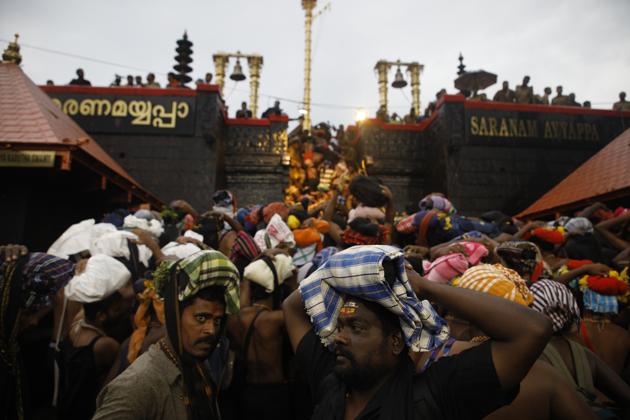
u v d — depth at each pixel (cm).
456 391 110
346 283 118
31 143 705
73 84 1628
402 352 125
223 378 254
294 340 163
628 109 1666
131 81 1691
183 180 1545
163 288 172
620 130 1596
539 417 121
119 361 229
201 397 160
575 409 120
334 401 128
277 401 274
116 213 565
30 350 446
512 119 1579
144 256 375
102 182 874
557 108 1600
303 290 138
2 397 208
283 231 416
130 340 233
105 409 139
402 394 116
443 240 412
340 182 1509
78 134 959
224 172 1783
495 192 1527
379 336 118
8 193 743
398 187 1845
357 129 2061
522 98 1694
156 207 1270
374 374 117
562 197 1210
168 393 149
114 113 1559
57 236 846
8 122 756
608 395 192
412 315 115
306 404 294
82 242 418
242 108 1972
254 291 297
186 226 599
